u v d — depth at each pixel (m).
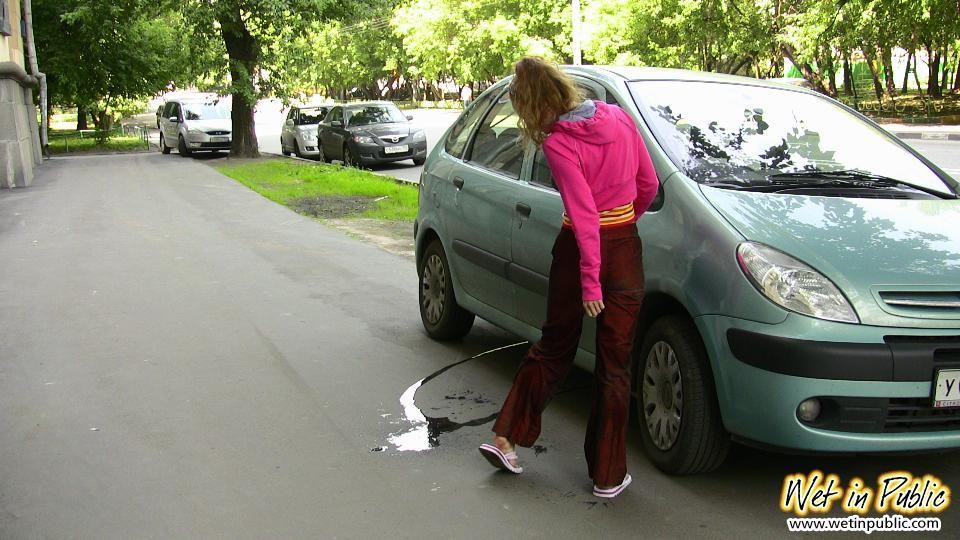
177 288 7.79
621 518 3.46
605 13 36.72
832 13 28.25
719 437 3.61
